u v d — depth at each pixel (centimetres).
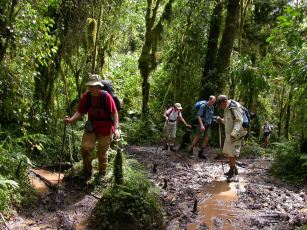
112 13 1164
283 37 784
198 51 1706
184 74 1727
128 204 535
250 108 1499
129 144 1401
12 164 638
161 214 557
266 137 1697
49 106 930
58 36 905
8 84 706
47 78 923
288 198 712
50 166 782
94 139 687
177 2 1644
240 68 1452
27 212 563
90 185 672
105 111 680
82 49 1055
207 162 1068
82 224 541
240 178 862
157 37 1606
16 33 688
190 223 568
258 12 1922
